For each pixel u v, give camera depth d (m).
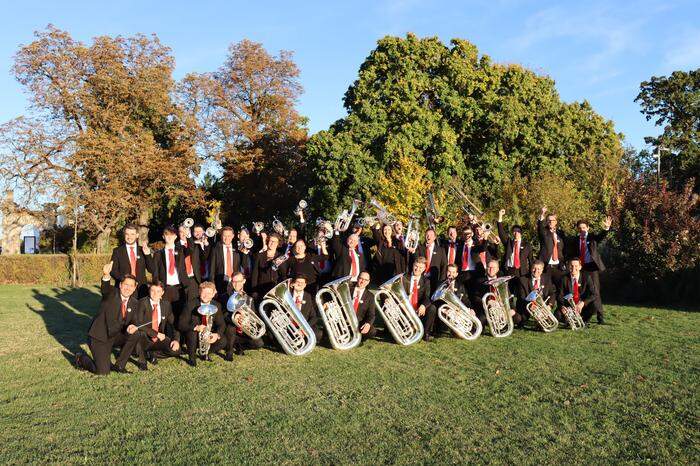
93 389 7.32
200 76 38.31
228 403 6.67
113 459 5.05
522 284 11.65
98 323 8.09
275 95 40.16
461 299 10.83
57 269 28.34
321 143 30.22
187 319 8.72
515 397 6.88
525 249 11.93
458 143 32.16
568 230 22.67
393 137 29.25
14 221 32.66
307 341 9.43
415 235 11.25
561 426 5.91
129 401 6.78
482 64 32.88
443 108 31.36
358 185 29.12
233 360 8.91
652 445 5.41
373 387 7.32
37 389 7.34
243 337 9.45
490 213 24.73
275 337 9.38
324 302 10.41
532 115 31.12
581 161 30.75
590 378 7.71
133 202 33.97
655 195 16.39
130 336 8.16
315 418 6.12
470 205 23.42
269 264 10.41
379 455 5.15
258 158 38.69
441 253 11.43
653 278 16.08
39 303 17.48
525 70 33.53
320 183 30.86
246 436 5.59
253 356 9.18
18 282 28.06
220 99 39.22
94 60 32.19
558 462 5.04
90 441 5.46
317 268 10.84
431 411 6.36
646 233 15.85
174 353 8.95
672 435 5.66
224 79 40.84
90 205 30.78
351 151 29.33
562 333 11.12
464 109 30.78
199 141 37.16
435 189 28.11
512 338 10.60
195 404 6.63
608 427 5.88
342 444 5.40
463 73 31.31
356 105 31.86
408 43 31.94
